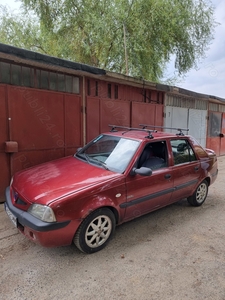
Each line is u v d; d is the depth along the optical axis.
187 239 3.21
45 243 2.34
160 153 3.58
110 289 2.19
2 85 4.19
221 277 2.45
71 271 2.42
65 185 2.67
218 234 3.40
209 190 5.71
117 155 3.35
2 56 3.97
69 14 10.19
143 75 9.66
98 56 10.46
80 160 3.59
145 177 3.18
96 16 9.56
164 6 8.77
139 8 8.93
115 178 2.86
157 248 2.95
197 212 4.22
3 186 4.40
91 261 2.61
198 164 4.20
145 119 7.29
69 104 5.29
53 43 10.77
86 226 2.61
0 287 2.16
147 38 9.34
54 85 5.00
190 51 9.90
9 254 2.67
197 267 2.60
